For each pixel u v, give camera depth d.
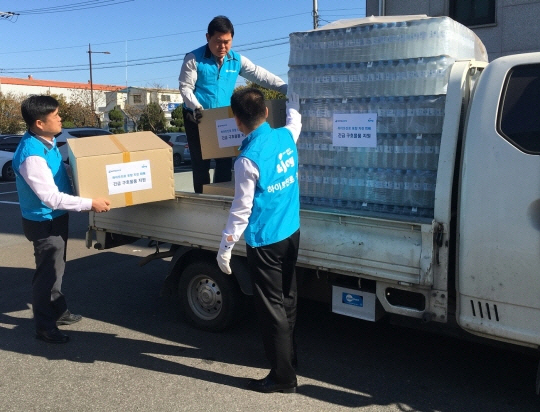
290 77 3.77
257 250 3.25
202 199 4.11
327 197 3.70
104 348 4.26
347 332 4.52
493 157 2.91
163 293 4.70
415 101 3.26
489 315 3.00
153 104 45.34
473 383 3.60
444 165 3.08
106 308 5.22
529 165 2.81
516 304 2.89
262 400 3.41
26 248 7.82
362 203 3.55
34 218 4.21
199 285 4.55
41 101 3.97
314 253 3.57
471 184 2.99
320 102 3.64
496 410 3.25
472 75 3.28
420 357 4.02
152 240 4.86
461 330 3.36
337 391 3.52
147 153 4.07
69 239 8.41
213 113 4.54
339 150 3.60
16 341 4.41
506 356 4.01
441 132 3.19
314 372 3.80
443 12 13.32
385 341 4.33
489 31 12.85
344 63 3.51
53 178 4.12
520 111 2.89
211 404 3.36
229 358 4.05
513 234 2.85
